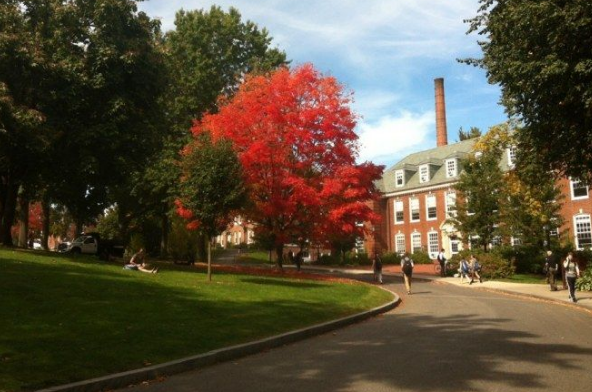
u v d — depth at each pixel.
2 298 11.82
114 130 23.69
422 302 20.31
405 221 57.44
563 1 12.12
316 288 20.73
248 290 17.83
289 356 9.67
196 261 44.84
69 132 23.89
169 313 12.17
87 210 38.31
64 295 13.00
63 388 6.68
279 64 44.00
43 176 28.44
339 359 9.28
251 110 27.62
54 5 24.48
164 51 26.89
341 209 27.61
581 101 12.53
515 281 31.39
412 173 59.19
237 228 101.31
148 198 40.44
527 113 15.83
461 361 8.86
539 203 31.34
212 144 20.48
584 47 12.21
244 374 8.18
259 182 27.41
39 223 68.12
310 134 27.36
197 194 19.64
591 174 16.84
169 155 36.34
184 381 7.73
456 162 52.72
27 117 21.16
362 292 20.91
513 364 8.60
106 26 24.83
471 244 39.22
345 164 28.70
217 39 41.94
